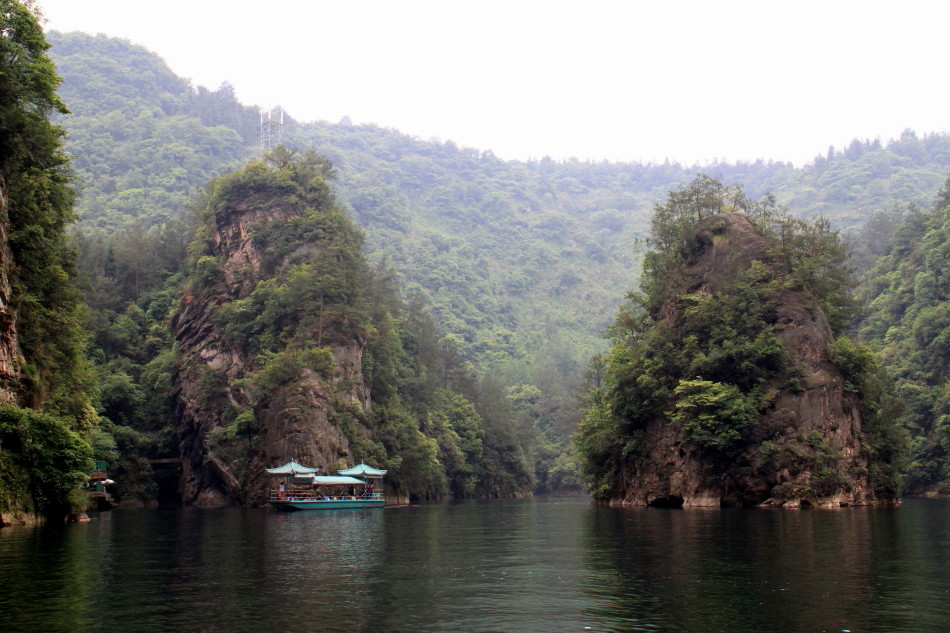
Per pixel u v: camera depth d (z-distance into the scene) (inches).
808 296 3065.9
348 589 976.3
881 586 971.3
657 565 1187.3
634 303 3951.8
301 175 5034.5
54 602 884.6
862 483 2856.8
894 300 6028.5
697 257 3501.5
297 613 825.5
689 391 2938.0
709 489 2893.7
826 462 2760.8
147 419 4419.3
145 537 1744.6
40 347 2239.2
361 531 1966.0
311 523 2333.9
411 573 1122.7
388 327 4990.2
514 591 957.8
